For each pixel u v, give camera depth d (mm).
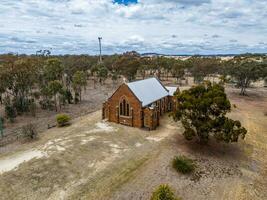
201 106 34500
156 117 47906
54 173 30125
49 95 63844
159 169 31641
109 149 37344
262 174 31719
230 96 81938
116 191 26859
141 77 131500
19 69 59125
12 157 34656
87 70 127000
